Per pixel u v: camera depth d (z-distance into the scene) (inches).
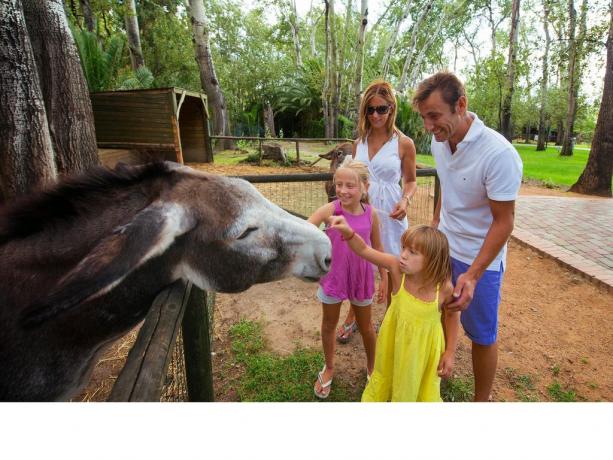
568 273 187.9
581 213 299.4
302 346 125.6
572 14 730.2
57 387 53.4
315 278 64.4
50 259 50.9
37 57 158.4
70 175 57.0
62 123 165.8
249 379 110.1
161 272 52.8
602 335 138.0
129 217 52.9
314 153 656.4
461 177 82.9
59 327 50.1
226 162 529.3
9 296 49.8
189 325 76.9
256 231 56.1
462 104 75.3
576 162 741.9
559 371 118.6
